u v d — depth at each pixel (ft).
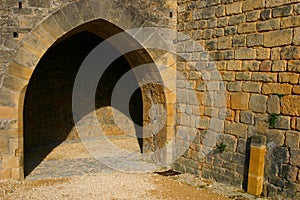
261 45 14.75
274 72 14.25
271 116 14.38
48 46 16.20
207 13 17.42
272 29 14.25
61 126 27.89
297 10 13.26
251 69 15.25
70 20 16.51
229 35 16.28
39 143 26.48
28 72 15.88
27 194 14.93
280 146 14.07
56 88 27.20
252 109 15.25
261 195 14.87
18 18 15.49
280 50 13.98
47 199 14.48
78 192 15.56
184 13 18.83
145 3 18.37
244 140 15.66
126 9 17.83
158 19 18.80
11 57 15.47
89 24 18.17
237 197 14.88
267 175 14.66
